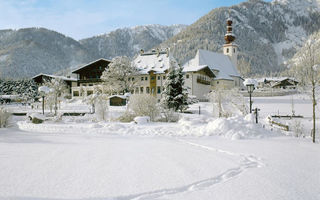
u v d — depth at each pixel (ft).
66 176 18.92
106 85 172.14
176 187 16.56
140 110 77.41
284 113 107.65
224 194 15.28
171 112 78.23
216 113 98.27
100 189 16.10
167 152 28.89
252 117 57.72
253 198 14.60
